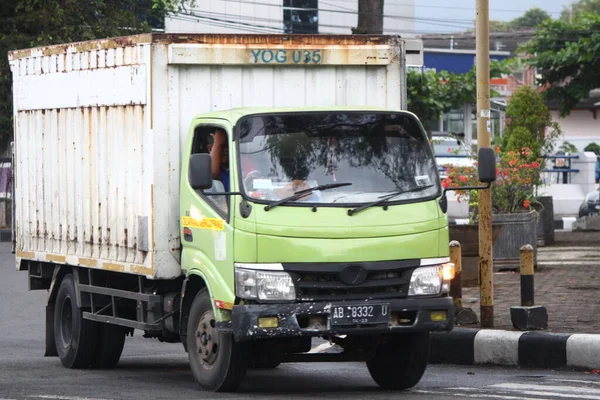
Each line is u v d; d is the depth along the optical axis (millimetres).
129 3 46656
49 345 17312
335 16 74062
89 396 12688
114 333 16109
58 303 16844
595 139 76188
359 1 39906
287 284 12062
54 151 16781
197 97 14008
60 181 16609
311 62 14398
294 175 12523
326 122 12906
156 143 13781
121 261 14719
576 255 28906
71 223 16266
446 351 16016
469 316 16797
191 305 13516
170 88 13867
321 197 12375
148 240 13844
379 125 13016
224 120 12930
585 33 43500
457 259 16875
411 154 12961
